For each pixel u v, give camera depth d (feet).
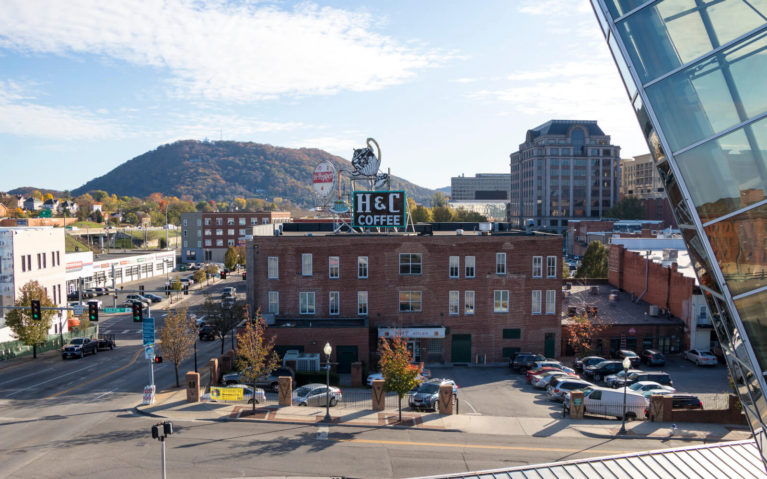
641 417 106.73
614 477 61.05
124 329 215.92
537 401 119.34
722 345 49.80
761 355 41.65
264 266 158.92
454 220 510.58
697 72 42.01
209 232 490.49
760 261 39.86
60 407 108.58
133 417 102.06
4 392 121.39
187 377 111.75
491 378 142.72
